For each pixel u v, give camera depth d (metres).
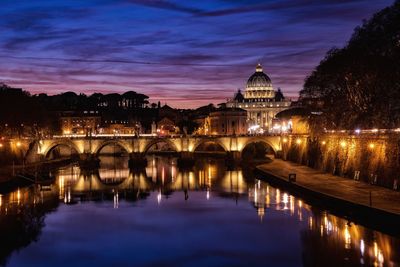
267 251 76.75
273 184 145.00
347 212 94.50
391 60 115.25
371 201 91.94
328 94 156.62
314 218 95.31
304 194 115.62
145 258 75.00
